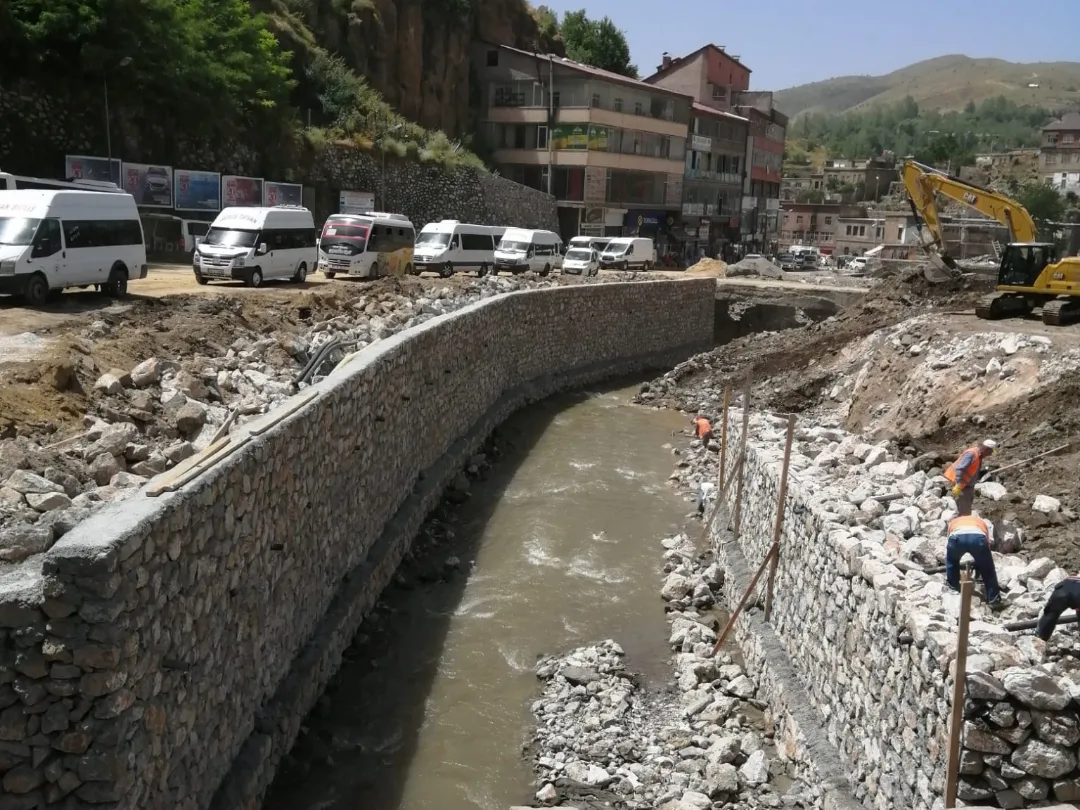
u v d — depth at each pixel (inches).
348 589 462.3
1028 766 247.9
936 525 403.5
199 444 398.3
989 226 2459.4
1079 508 430.3
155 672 248.5
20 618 221.3
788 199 4751.5
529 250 1510.8
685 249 2679.6
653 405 1133.1
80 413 406.6
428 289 1078.4
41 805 225.8
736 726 398.9
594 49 3120.1
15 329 547.5
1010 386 661.9
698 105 2765.7
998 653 264.5
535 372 1131.9
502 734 395.5
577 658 459.5
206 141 1536.7
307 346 642.8
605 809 346.9
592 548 619.8
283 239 1010.1
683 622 499.2
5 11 1227.2
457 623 498.3
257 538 335.0
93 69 1311.5
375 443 528.1
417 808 344.2
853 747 327.6
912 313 1029.2
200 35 1508.4
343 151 1813.5
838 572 356.5
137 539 235.5
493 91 2468.0
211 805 290.5
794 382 1013.2
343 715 401.1
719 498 595.5
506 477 785.6
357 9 2212.1
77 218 700.7
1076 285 832.3
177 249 1350.9
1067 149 4419.3
